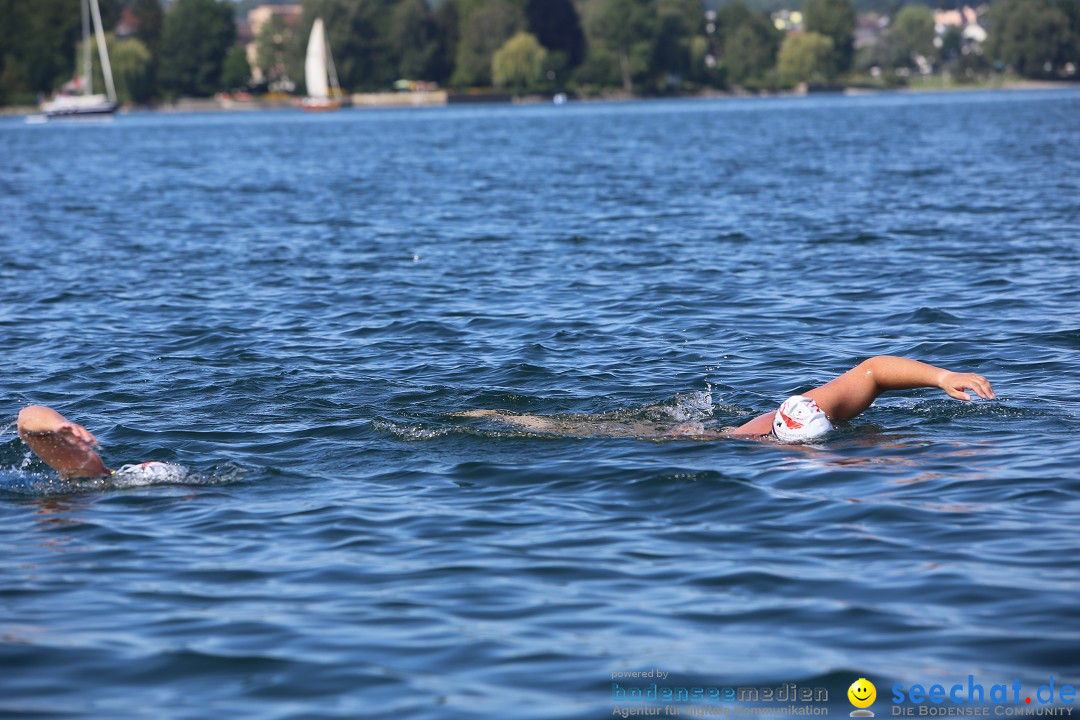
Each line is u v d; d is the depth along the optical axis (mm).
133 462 13000
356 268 28375
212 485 11945
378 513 10930
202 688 7516
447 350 18719
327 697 7359
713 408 14438
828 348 18109
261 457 12977
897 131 95250
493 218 39094
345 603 8844
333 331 20594
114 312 22828
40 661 7922
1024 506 10516
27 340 20125
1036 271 24469
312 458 12859
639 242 31609
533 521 10602
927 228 32312
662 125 121812
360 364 17812
